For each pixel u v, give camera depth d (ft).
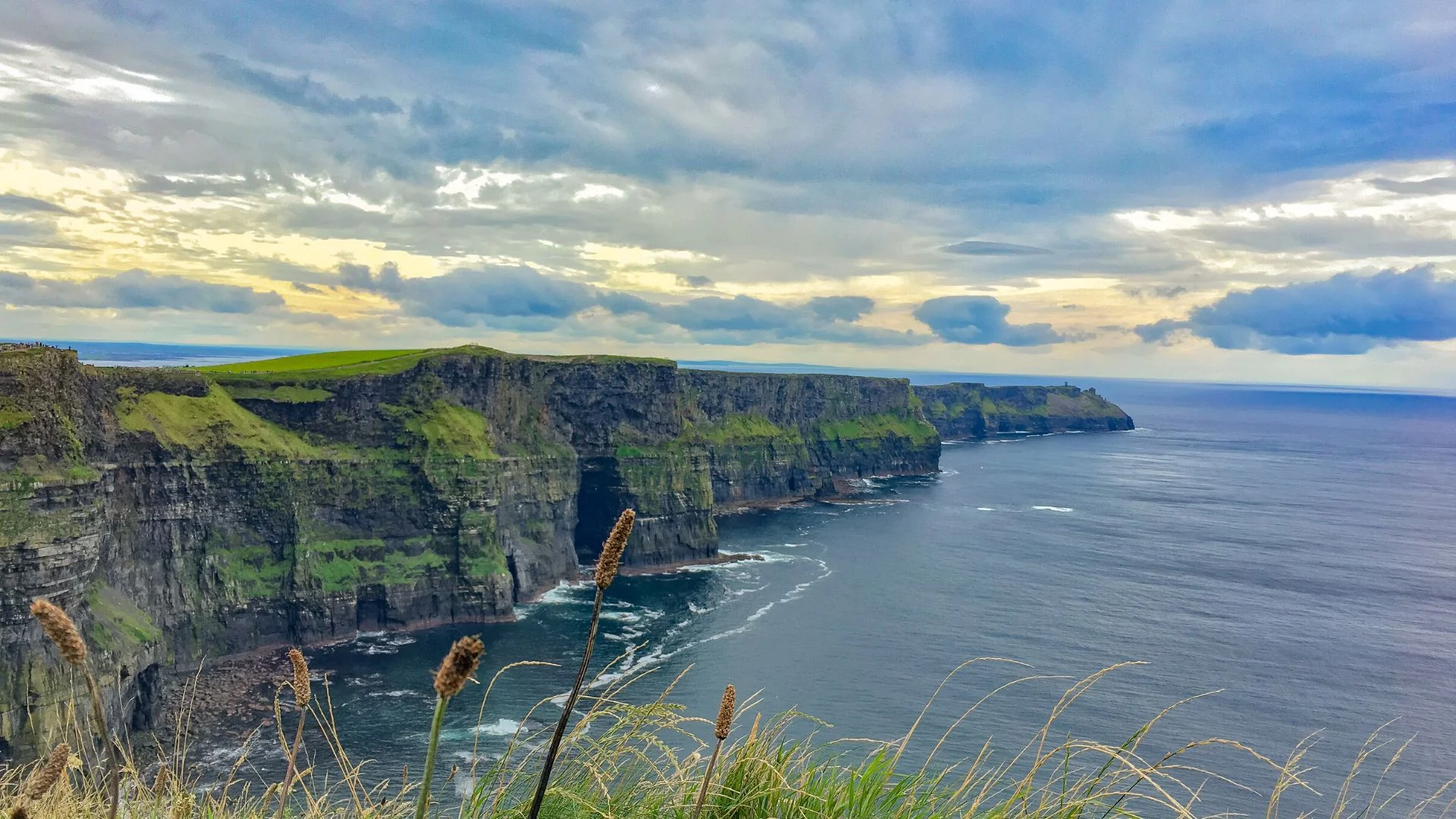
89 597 268.00
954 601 394.11
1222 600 407.85
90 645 250.78
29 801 19.98
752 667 294.46
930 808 32.32
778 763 32.53
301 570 351.25
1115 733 219.41
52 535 248.73
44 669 235.20
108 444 308.81
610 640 341.62
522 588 424.05
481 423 427.33
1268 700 265.13
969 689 263.29
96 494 273.75
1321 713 254.27
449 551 388.37
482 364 444.14
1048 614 371.76
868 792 31.86
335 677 299.58
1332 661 312.09
